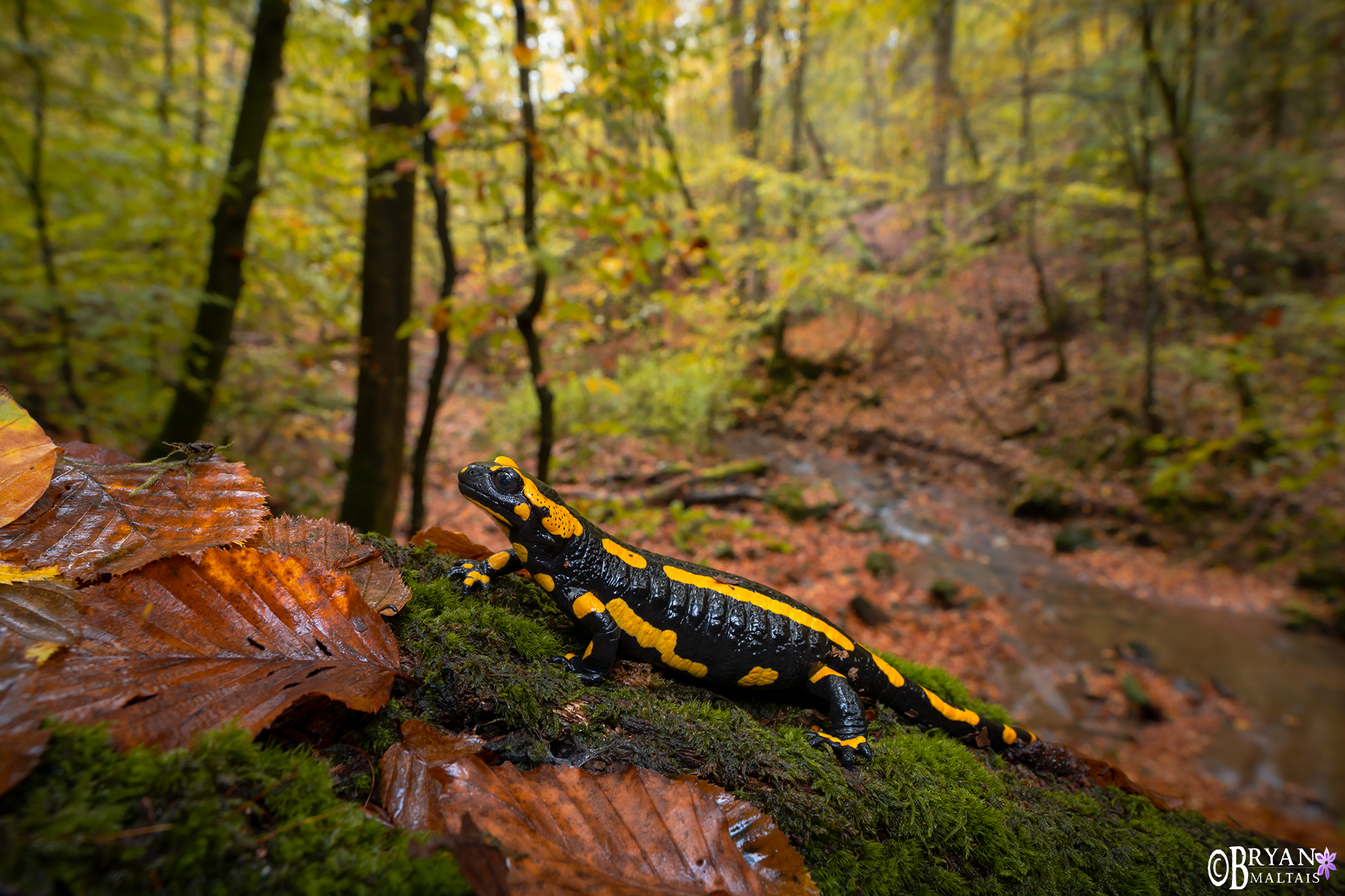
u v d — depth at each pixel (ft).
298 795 3.49
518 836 3.78
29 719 3.08
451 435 42.57
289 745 4.04
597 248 17.97
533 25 14.51
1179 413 38.29
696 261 14.05
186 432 20.01
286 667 4.11
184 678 3.71
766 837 4.56
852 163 59.88
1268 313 20.70
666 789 4.47
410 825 3.76
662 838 4.14
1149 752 21.58
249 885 2.97
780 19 45.42
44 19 17.38
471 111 14.66
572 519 6.88
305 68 21.66
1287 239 44.32
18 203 20.17
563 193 14.75
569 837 3.93
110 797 2.90
